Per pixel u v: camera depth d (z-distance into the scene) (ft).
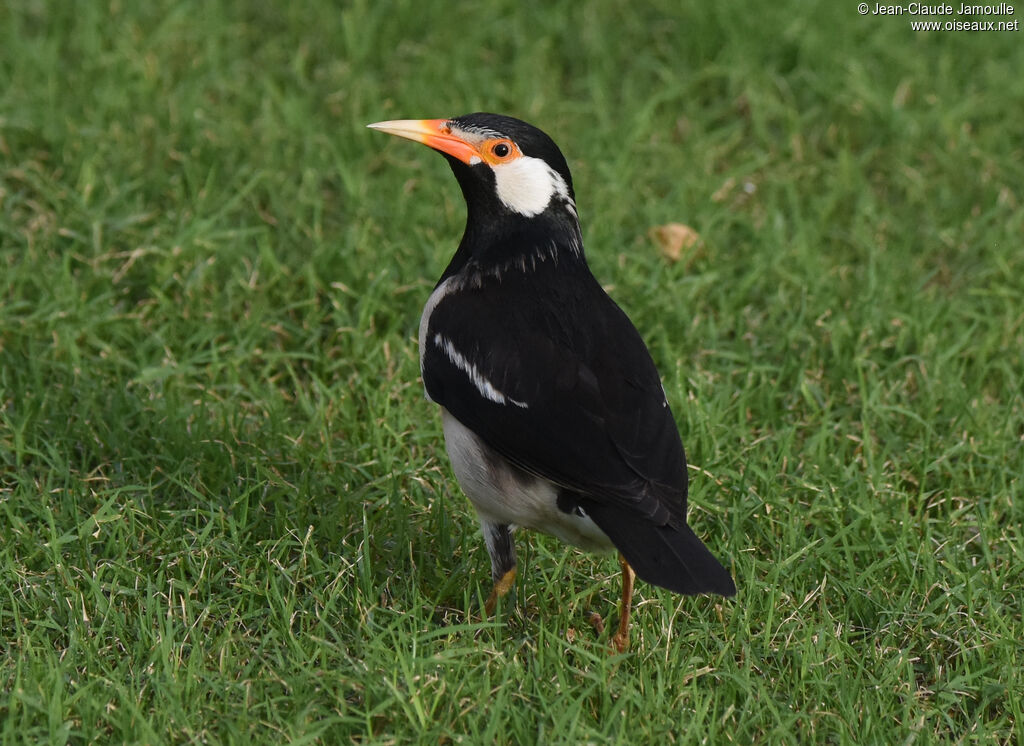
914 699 27.14
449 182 46.73
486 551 31.96
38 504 31.83
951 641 29.25
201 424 34.91
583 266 30.09
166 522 31.71
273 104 50.11
